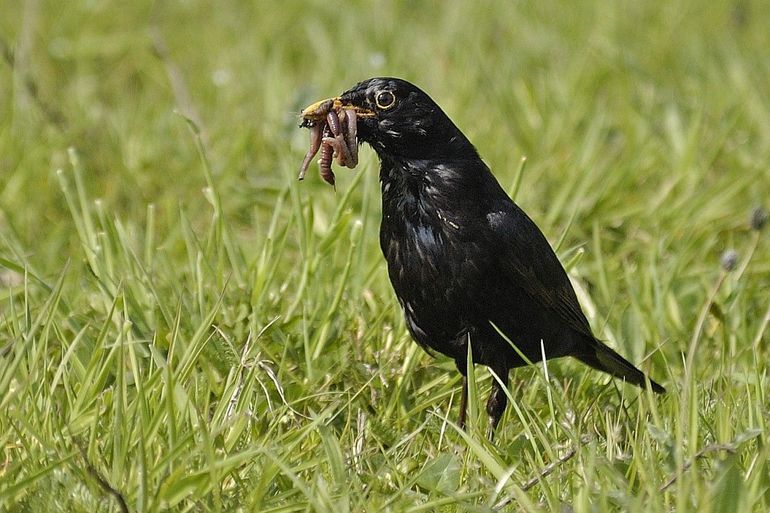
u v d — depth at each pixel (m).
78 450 7.16
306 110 9.59
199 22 20.53
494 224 9.28
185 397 7.89
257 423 8.35
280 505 7.27
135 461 7.34
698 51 18.83
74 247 12.60
